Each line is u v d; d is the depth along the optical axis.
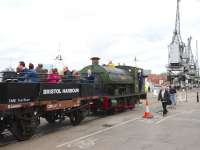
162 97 21.23
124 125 16.22
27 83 12.42
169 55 103.94
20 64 13.16
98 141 12.00
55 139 12.45
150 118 19.19
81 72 21.50
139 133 13.76
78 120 16.53
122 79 23.73
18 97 11.92
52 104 14.09
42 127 15.60
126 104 24.31
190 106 28.77
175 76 101.81
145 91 29.56
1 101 11.30
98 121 17.89
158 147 10.93
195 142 11.81
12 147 11.01
